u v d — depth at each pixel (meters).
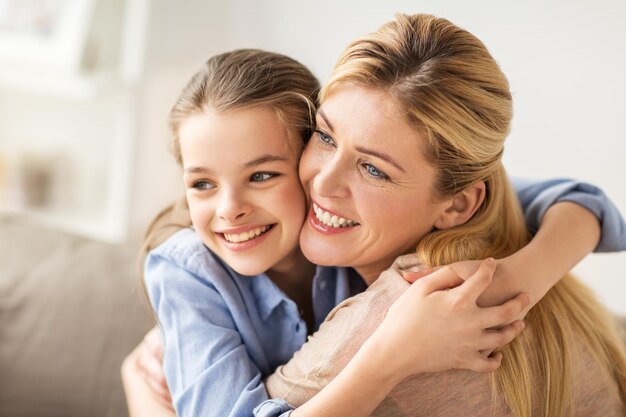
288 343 1.08
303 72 1.03
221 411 0.93
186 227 1.14
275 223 0.99
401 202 0.90
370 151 0.86
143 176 2.32
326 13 2.01
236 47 2.15
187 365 0.98
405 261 0.95
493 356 0.90
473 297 0.84
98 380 1.34
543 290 0.92
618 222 1.09
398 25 0.90
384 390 0.84
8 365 1.35
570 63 1.75
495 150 0.93
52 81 1.99
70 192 2.39
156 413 1.10
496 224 1.02
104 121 2.33
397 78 0.85
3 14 2.09
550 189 1.14
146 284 1.09
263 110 0.95
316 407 0.84
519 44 1.79
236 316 1.02
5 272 1.41
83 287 1.39
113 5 2.18
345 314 0.93
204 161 0.95
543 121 1.81
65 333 1.36
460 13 1.83
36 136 2.40
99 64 2.17
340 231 0.94
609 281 1.87
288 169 0.97
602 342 1.06
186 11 2.16
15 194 2.27
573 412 0.99
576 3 1.71
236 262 1.00
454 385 0.90
